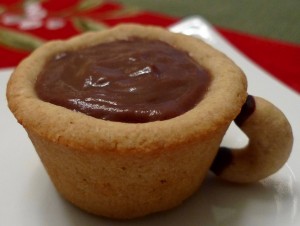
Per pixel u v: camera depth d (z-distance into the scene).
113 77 0.10
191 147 0.09
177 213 0.10
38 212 0.10
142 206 0.10
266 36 0.18
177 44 0.12
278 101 0.13
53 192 0.11
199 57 0.11
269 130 0.10
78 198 0.10
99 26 0.18
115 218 0.10
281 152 0.10
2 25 0.18
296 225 0.10
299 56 0.16
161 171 0.09
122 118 0.09
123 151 0.09
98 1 0.20
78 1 0.20
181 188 0.10
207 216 0.10
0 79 0.14
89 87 0.10
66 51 0.12
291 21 0.19
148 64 0.10
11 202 0.11
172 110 0.09
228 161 0.11
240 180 0.11
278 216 0.10
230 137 0.12
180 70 0.10
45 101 0.10
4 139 0.12
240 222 0.10
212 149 0.10
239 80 0.10
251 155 0.11
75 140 0.09
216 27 0.18
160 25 0.18
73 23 0.18
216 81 0.10
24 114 0.09
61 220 0.10
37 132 0.09
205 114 0.09
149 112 0.09
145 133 0.09
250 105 0.10
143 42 0.12
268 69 0.16
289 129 0.10
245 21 0.19
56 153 0.09
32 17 0.19
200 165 0.10
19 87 0.10
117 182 0.09
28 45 0.17
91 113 0.09
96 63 0.10
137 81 0.10
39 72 0.11
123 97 0.09
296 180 0.11
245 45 0.17
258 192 0.11
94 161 0.09
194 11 0.20
